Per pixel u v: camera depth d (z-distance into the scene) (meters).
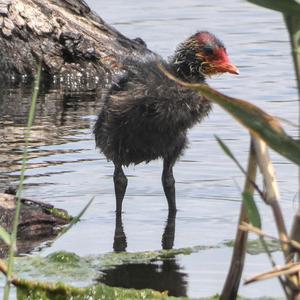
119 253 10.77
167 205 12.95
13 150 15.97
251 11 27.36
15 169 14.62
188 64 13.18
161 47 23.23
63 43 22.64
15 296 9.27
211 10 27.58
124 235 11.70
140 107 12.84
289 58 22.64
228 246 11.06
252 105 6.30
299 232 6.70
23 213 12.05
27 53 22.75
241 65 22.20
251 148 7.33
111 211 12.72
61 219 12.26
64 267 10.24
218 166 14.59
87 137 17.02
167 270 10.15
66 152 15.82
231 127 16.97
